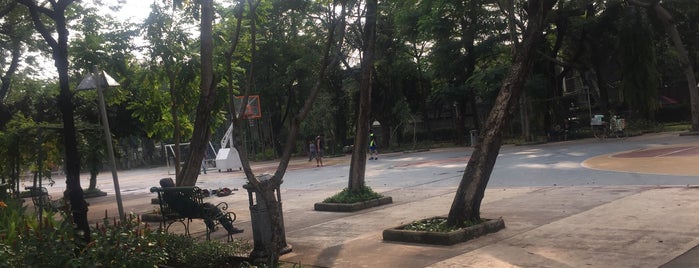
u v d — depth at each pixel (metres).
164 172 41.78
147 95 15.74
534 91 31.50
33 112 22.58
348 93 42.47
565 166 17.00
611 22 32.03
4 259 5.27
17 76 22.52
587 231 7.30
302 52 38.81
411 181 16.73
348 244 7.87
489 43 34.25
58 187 31.80
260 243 7.12
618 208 8.72
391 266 6.39
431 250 6.99
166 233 7.52
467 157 25.41
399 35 36.81
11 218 7.18
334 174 22.78
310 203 13.17
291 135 6.70
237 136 6.40
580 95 45.34
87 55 11.57
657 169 13.80
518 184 13.59
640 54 30.59
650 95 31.11
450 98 36.94
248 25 12.75
